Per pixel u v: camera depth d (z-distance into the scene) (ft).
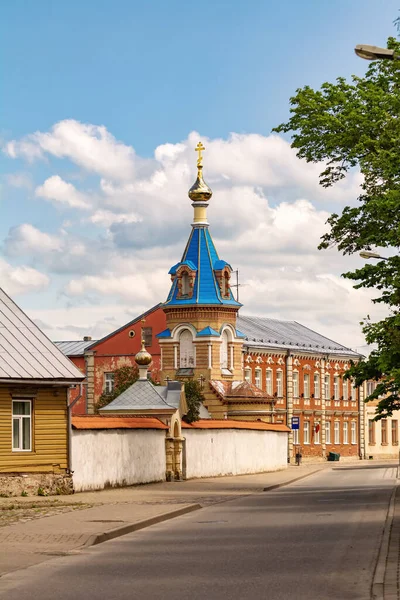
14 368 129.80
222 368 290.76
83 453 141.38
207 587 51.60
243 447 215.31
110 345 319.47
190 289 290.15
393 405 148.77
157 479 168.86
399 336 132.16
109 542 73.05
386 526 83.05
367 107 144.56
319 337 381.40
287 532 80.02
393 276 135.44
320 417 357.82
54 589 50.98
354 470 258.57
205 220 297.94
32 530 78.64
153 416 176.96
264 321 360.69
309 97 149.69
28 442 132.57
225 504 117.91
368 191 146.72
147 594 49.47
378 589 49.32
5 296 143.74
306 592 49.67
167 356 290.35
